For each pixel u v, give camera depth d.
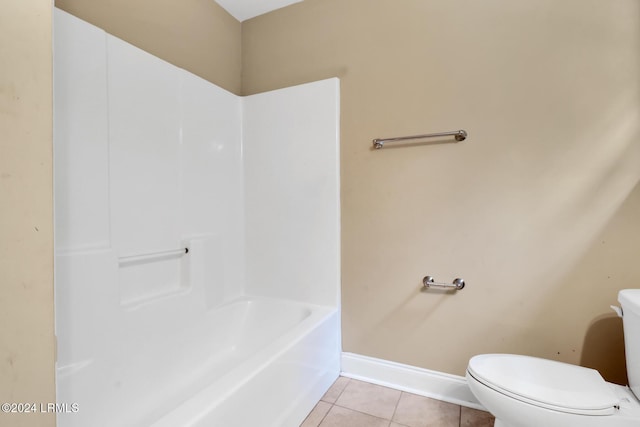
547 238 1.41
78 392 1.14
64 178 1.12
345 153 1.83
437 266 1.62
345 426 1.39
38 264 0.72
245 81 2.19
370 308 1.79
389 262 1.74
